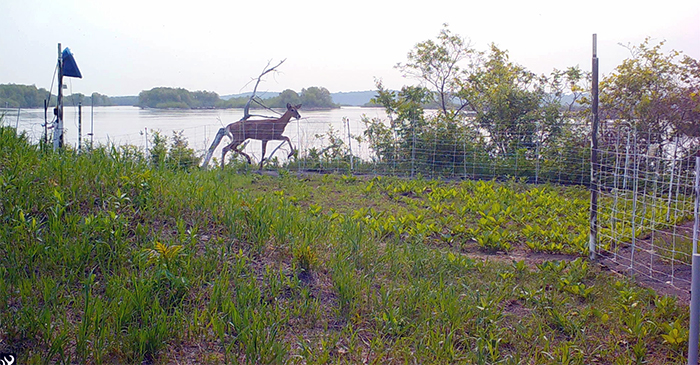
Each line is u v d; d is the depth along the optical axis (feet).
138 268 15.53
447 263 19.25
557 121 45.09
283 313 14.48
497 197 33.45
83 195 19.08
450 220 26.84
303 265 17.13
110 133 48.11
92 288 14.20
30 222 16.20
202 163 47.78
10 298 13.34
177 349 12.52
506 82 49.03
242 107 90.58
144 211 18.97
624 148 38.14
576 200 32.01
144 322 12.81
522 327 14.67
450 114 46.65
